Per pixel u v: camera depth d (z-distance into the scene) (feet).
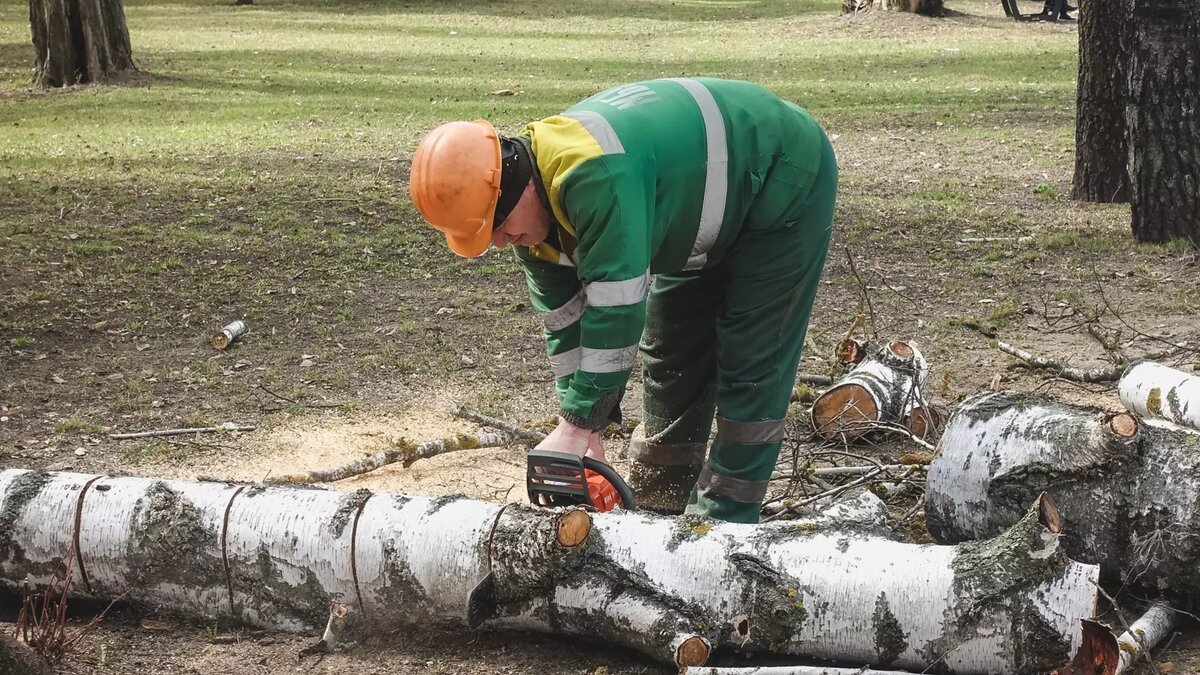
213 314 37.93
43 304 38.14
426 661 17.71
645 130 17.87
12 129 70.85
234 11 155.94
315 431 28.76
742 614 16.57
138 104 81.30
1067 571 15.80
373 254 45.03
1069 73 96.48
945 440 20.44
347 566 17.74
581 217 17.19
